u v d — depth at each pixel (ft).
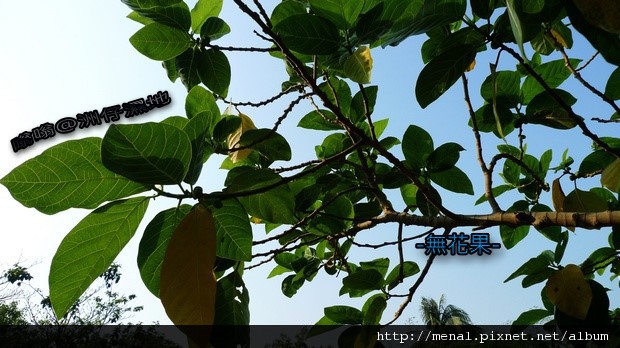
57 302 4.22
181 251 3.88
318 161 6.71
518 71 7.74
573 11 4.33
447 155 7.94
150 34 7.13
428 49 7.09
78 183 4.14
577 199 6.56
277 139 7.47
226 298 5.52
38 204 4.13
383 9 5.61
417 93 5.48
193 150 4.38
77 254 4.25
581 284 5.75
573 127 7.13
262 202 5.44
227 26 7.41
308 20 5.68
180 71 7.60
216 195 4.30
